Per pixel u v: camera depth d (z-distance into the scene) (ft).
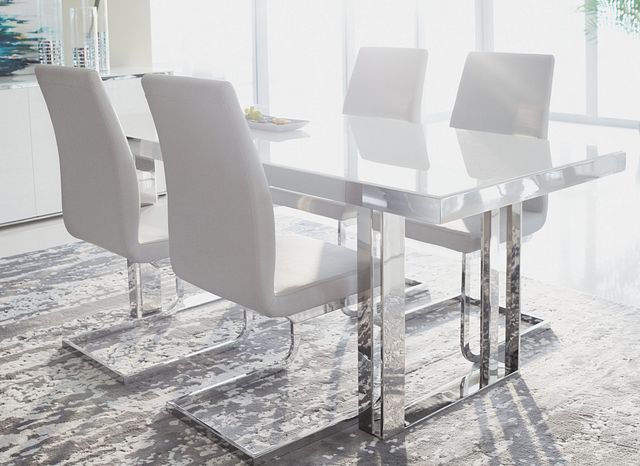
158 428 8.93
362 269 8.48
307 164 8.82
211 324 11.84
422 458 8.24
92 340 11.23
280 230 16.46
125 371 10.25
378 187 7.83
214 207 8.20
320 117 12.21
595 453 8.27
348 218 11.59
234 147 7.68
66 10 19.13
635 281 13.32
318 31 23.43
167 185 8.76
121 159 9.62
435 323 11.87
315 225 16.87
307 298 8.34
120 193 9.73
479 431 8.75
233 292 8.32
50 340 11.30
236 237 8.07
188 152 8.23
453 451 8.36
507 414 9.10
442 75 26.63
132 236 9.92
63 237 16.17
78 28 17.12
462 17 26.76
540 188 8.40
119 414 9.23
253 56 22.20
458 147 9.70
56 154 17.04
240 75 22.03
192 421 8.98
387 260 8.30
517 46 26.73
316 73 23.58
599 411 9.11
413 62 13.00
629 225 16.40
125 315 12.19
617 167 9.33
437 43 26.32
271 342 11.21
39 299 12.84
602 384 9.76
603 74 25.34
